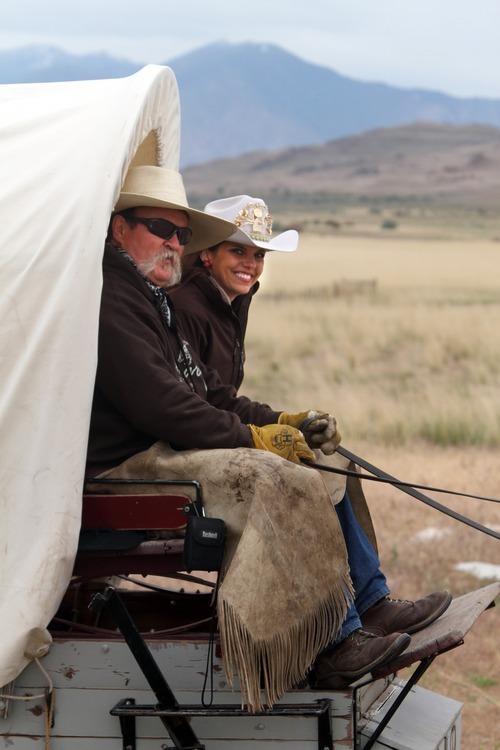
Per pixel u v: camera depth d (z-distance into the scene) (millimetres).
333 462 6973
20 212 5949
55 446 5723
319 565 5785
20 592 5609
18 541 5672
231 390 7668
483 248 148000
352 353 37812
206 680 5938
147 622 7836
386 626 6570
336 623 5762
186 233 7141
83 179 5973
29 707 5996
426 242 170000
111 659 5961
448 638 5785
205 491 5988
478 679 11281
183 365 6875
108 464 6426
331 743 5898
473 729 10109
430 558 14695
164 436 6254
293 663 5672
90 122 6234
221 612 5547
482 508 17578
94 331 5805
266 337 42625
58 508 5699
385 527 16297
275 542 5684
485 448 23359
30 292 5809
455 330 42281
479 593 6820
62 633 6109
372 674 6027
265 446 6273
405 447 23469
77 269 5805
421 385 32062
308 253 129250
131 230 6953
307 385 32000
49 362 5758
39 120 6336
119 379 6203
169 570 6188
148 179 7113
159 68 6973
